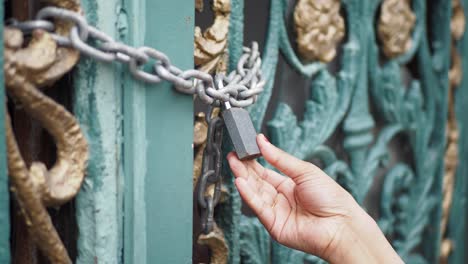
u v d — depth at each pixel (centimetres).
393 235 138
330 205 86
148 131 78
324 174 87
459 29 146
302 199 87
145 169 78
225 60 92
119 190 77
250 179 87
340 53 119
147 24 76
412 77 141
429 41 144
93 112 74
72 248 79
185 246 84
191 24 81
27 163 77
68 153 72
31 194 67
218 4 89
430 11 142
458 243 154
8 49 63
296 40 107
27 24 65
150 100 77
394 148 141
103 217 76
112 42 68
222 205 98
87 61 73
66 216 79
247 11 116
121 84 76
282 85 117
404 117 132
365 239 86
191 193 83
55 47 66
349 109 120
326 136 113
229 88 79
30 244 79
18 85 64
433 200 143
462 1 146
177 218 82
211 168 95
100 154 75
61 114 70
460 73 149
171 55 79
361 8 119
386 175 133
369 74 123
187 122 82
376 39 128
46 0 69
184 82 74
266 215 87
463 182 154
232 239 97
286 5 105
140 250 78
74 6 70
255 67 87
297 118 121
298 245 88
